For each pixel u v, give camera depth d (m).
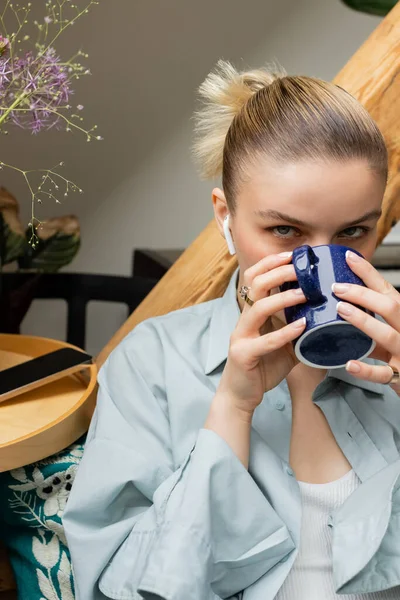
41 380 1.26
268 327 0.96
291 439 1.05
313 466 1.04
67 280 2.03
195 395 1.06
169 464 1.04
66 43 2.64
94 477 1.02
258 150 0.89
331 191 0.85
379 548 0.92
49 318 2.96
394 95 1.23
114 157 2.81
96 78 2.71
